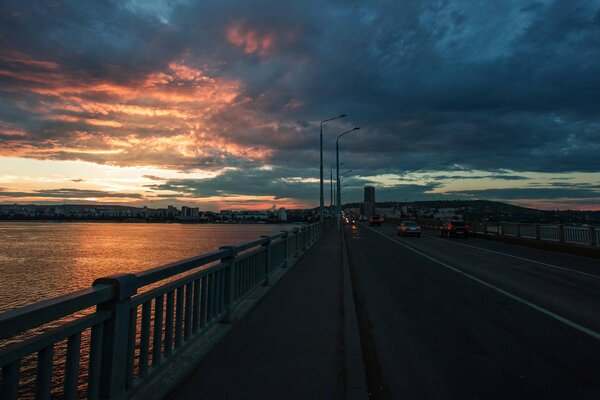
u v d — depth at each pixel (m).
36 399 2.31
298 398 3.68
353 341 5.21
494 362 5.03
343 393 3.79
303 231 18.52
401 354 5.34
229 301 6.10
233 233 115.50
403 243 27.38
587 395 4.09
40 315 2.17
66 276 29.52
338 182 49.62
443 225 37.03
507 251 21.44
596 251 18.06
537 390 4.20
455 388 4.25
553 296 9.27
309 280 10.19
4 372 2.08
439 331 6.42
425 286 10.55
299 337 5.49
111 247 59.03
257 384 3.96
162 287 3.91
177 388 3.84
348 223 87.69
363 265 15.10
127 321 3.17
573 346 5.67
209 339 5.18
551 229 23.14
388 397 4.03
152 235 102.31
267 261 9.30
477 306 8.22
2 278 28.30
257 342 5.27
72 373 2.60
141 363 3.56
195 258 4.62
